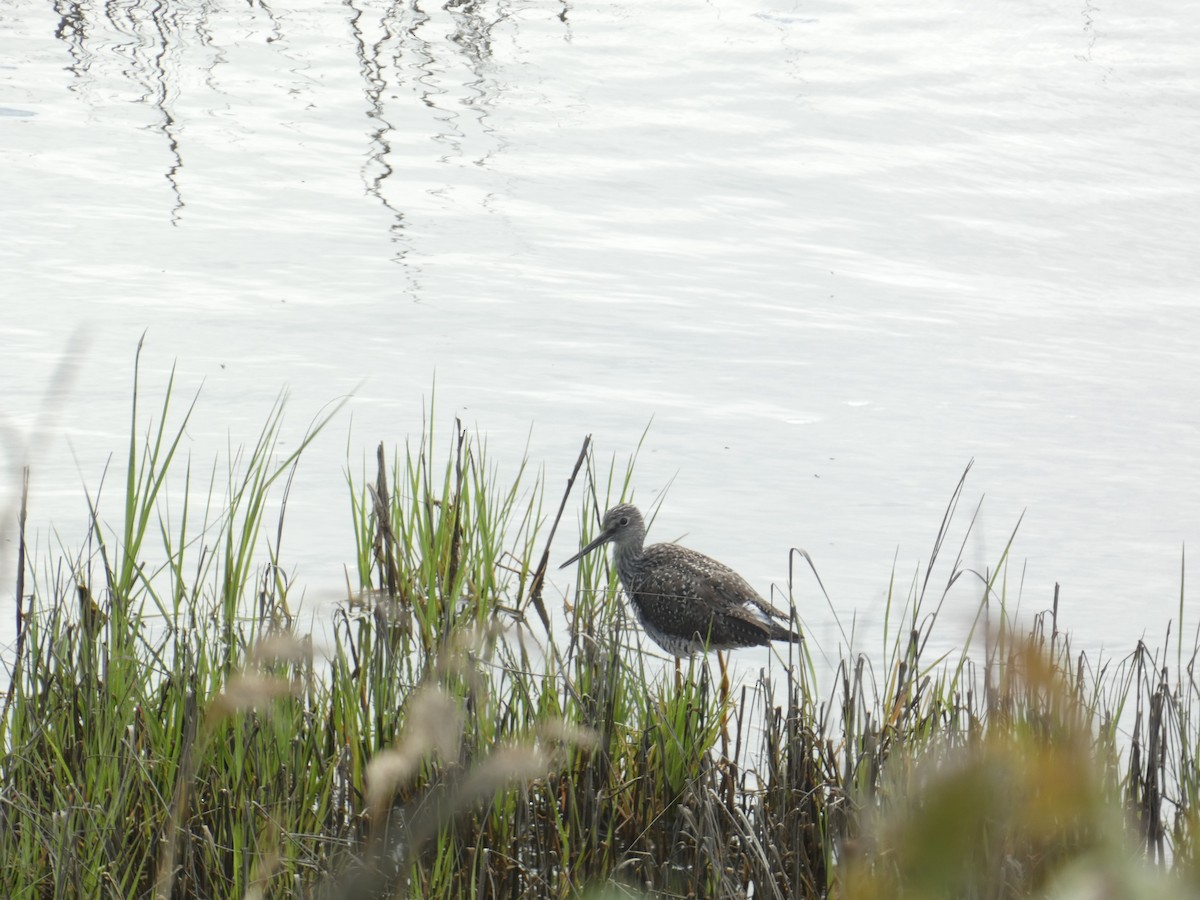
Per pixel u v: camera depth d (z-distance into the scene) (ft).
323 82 92.43
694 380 58.59
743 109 91.91
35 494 45.42
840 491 49.88
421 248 70.44
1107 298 70.23
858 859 19.52
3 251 66.13
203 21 102.63
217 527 44.29
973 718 23.20
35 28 98.12
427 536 38.19
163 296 63.00
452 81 93.71
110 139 80.94
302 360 57.67
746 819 29.58
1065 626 41.16
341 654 29.63
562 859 28.22
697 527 46.93
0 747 27.12
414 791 28.71
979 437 54.85
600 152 84.38
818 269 71.56
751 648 43.62
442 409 54.24
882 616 41.83
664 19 107.76
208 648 31.22
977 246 75.56
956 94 96.12
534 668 35.78
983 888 20.94
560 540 46.52
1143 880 6.86
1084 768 7.02
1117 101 96.17
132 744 26.71
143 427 50.85
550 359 59.52
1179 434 55.77
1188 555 46.09
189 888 26.50
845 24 108.17
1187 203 81.66
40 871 25.89
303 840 26.63
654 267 70.38
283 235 70.85
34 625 29.71
